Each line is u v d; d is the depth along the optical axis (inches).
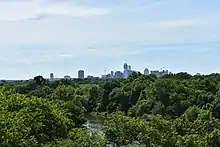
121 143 1425.9
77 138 1355.8
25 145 1148.5
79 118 2812.5
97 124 3009.4
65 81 5762.8
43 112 1462.8
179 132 1729.8
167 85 3848.4
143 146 1428.4
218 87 4109.3
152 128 1473.9
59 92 3814.0
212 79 4530.0
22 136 1179.3
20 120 1229.7
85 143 1290.6
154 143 1439.5
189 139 1549.0
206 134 1635.1
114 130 1433.3
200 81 4355.3
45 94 4074.8
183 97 3671.3
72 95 3912.4
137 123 1461.6
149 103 3666.3
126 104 4259.4
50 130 1449.3
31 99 1502.2
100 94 4557.1
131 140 1433.3
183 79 4953.3
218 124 1763.0
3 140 1085.1
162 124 1530.5
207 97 3538.4
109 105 4343.0
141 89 4286.4
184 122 1780.3
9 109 1470.2
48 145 1282.0
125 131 1440.7
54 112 1520.7
